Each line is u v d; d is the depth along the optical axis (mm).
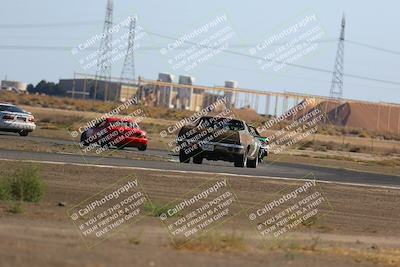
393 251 39312
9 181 46625
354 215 53000
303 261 32812
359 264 33969
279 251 35531
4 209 41031
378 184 78625
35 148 84562
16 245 29094
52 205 44625
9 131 112312
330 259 34500
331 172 93312
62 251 28766
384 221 51594
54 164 65312
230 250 34125
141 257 29078
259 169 84938
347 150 191500
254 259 31828
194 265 28375
